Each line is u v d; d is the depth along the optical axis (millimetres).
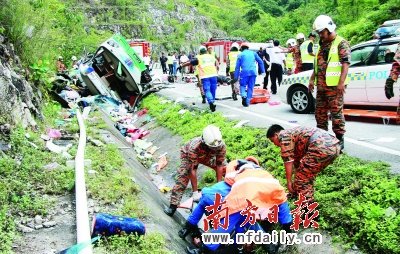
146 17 61969
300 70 12125
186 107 12461
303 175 4922
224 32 75125
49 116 9430
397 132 7566
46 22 11219
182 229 5277
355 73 8758
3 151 6004
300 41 12195
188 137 9562
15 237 4203
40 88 10562
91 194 5273
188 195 7336
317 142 4789
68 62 22828
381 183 4926
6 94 6871
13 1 9695
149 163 9312
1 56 8109
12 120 6809
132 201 5219
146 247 4145
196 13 72750
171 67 25719
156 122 12438
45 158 6328
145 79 17516
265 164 6633
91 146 7539
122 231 4219
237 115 10414
